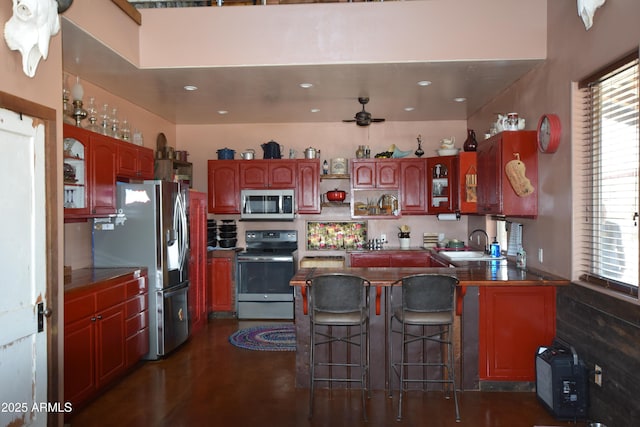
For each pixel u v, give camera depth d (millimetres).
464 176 5379
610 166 3027
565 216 3449
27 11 2320
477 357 3623
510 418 3156
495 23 3805
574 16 3318
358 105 5434
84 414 3248
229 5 4152
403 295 3211
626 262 2848
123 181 4781
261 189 6184
